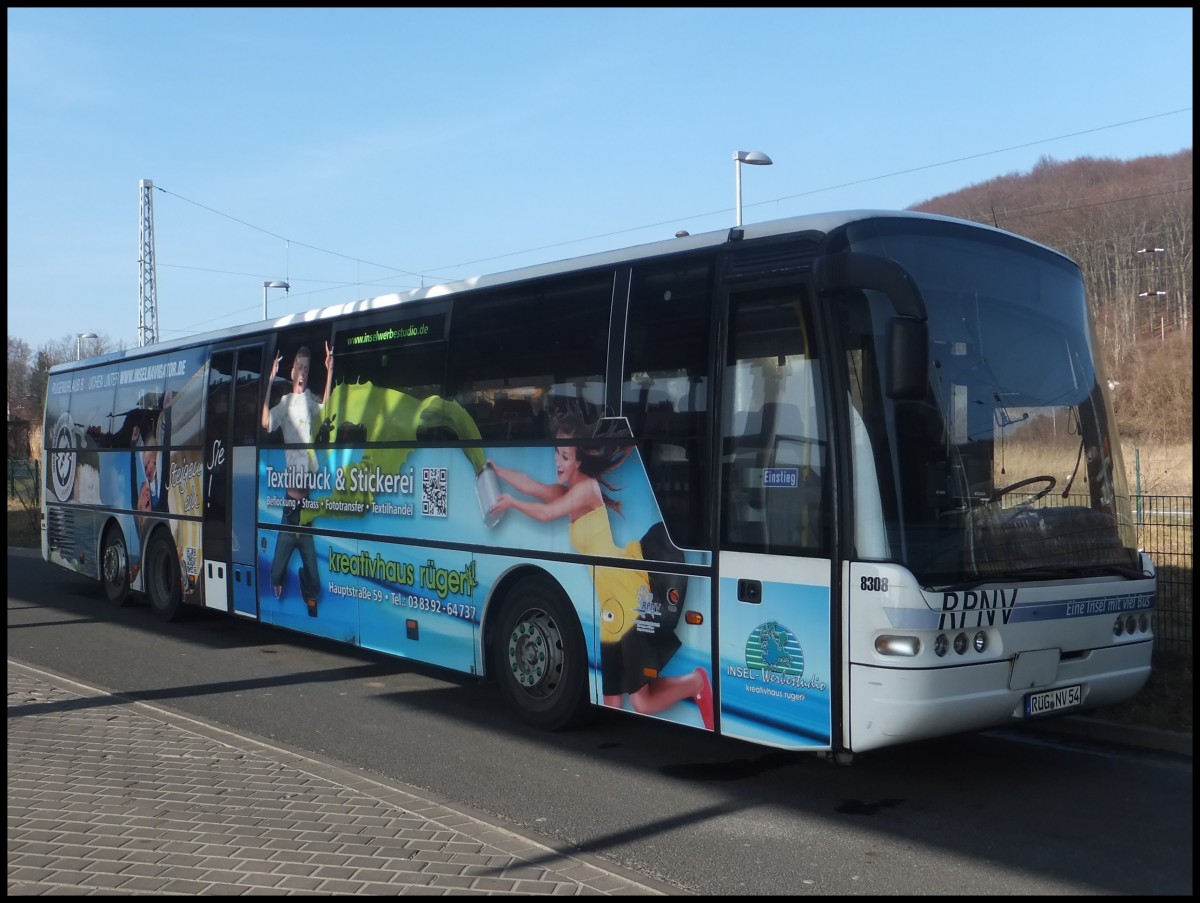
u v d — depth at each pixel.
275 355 11.47
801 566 6.22
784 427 6.41
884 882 5.22
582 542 7.70
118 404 14.80
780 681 6.32
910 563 5.89
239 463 11.91
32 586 17.52
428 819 5.85
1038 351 6.87
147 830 5.60
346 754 7.56
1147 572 7.10
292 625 10.98
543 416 8.12
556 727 8.05
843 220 6.41
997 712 6.12
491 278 8.81
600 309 7.76
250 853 5.28
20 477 31.08
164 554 13.55
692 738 8.08
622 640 7.36
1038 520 6.53
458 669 8.87
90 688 9.23
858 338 6.16
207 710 8.89
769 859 5.54
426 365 9.38
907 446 6.07
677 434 7.07
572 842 5.79
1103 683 6.68
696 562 6.85
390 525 9.64
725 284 6.87
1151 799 6.57
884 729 5.84
